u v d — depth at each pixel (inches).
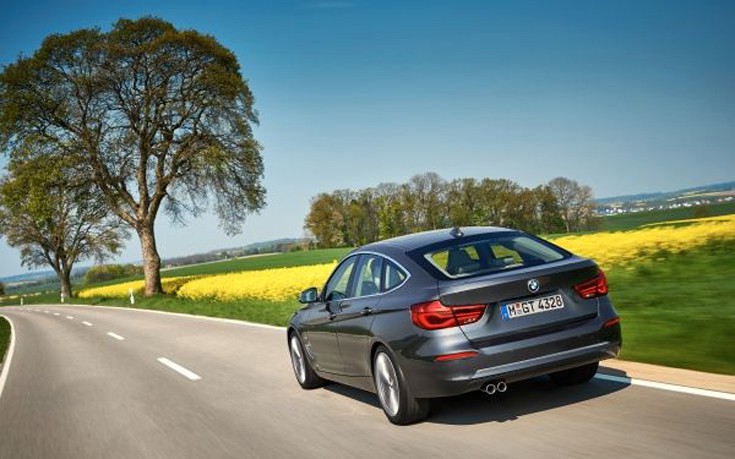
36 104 1467.8
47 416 316.2
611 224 3902.6
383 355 211.0
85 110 1493.6
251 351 457.4
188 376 383.2
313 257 2984.7
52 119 1499.8
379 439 198.8
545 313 188.7
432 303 188.2
